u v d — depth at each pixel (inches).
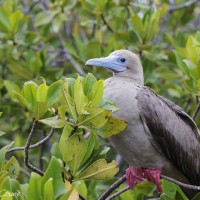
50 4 725.3
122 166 683.4
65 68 717.3
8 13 692.7
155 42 719.7
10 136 708.0
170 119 534.6
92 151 481.1
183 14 762.2
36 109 442.3
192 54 536.4
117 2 697.6
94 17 704.4
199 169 554.3
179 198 530.6
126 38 658.8
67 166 467.5
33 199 415.2
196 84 527.5
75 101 437.1
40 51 687.7
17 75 677.9
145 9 725.3
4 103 668.1
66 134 462.0
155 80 660.1
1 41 693.3
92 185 534.0
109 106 445.7
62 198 413.7
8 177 416.5
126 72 552.7
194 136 552.1
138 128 516.4
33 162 670.5
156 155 529.0
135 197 546.0
